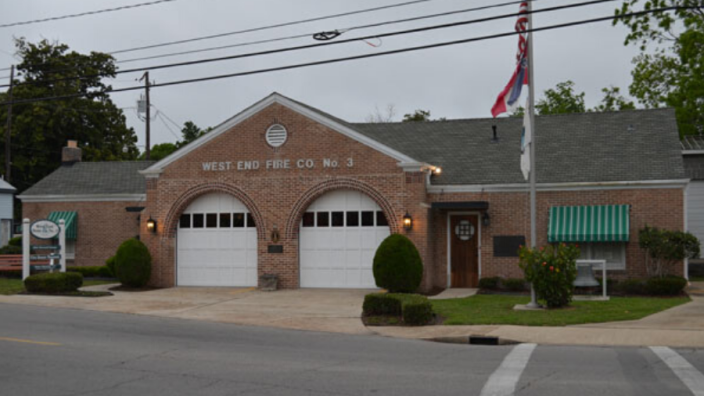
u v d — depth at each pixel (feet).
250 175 78.38
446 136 89.40
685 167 104.37
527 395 28.71
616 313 52.90
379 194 73.92
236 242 80.38
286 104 77.30
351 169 75.00
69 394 29.58
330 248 77.15
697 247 67.36
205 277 81.05
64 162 111.04
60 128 160.45
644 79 133.39
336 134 75.66
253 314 58.13
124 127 172.65
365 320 53.98
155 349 41.37
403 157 73.05
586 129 84.69
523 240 75.00
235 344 43.78
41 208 100.94
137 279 77.71
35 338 45.06
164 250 80.38
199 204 81.56
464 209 76.38
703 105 118.42
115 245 97.66
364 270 76.23
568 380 31.58
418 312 51.29
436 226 77.61
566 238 71.92
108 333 47.88
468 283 76.89
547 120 89.10
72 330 49.01
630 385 30.42
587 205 73.46
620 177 72.69
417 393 29.22
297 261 77.30
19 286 77.92
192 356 38.99
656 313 52.95
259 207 77.87
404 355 39.60
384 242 69.97
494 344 44.29
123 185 101.09
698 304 57.98
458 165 81.00
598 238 70.90
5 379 32.68
